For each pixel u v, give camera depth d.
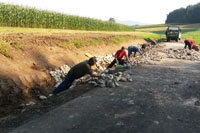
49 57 8.70
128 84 5.73
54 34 13.05
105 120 3.43
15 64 6.84
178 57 11.52
